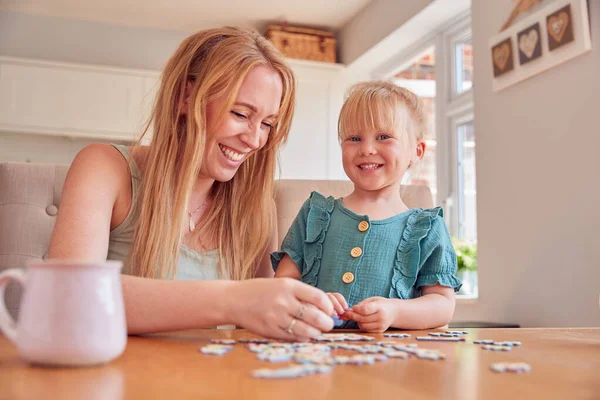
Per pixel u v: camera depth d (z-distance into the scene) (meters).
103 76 4.36
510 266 2.55
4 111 4.17
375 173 1.28
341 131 1.35
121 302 0.58
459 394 0.47
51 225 1.41
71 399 0.43
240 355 0.63
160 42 4.82
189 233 1.27
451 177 3.70
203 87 1.12
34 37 4.57
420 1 3.61
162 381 0.49
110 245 1.19
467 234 3.53
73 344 0.53
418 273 1.21
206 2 4.35
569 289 2.22
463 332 0.93
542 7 2.38
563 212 2.26
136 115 4.37
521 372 0.57
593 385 0.51
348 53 4.67
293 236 1.33
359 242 1.24
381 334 0.87
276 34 4.61
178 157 1.20
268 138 1.29
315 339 0.78
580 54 2.18
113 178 1.12
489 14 2.73
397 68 4.47
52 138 4.50
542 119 2.39
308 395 0.45
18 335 0.54
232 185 1.33
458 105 3.62
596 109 2.12
